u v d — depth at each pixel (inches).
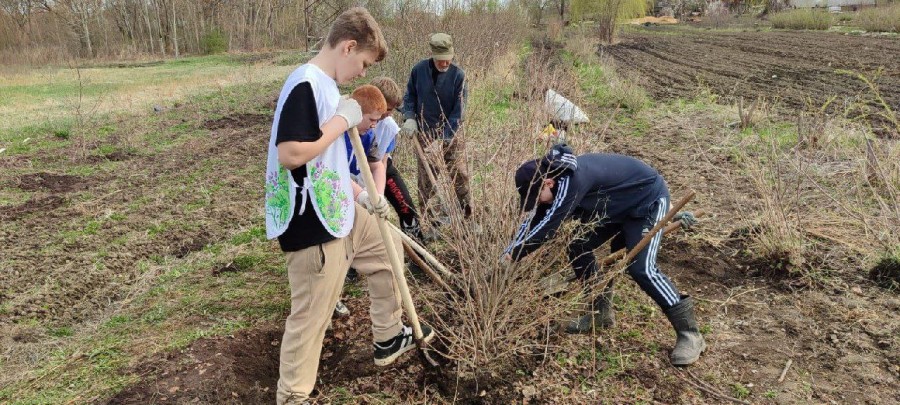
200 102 589.9
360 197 129.1
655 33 1608.0
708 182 274.7
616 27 1316.4
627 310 166.2
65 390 140.6
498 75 452.8
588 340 153.8
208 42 1521.9
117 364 149.3
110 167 356.8
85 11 1433.3
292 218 117.0
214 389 135.5
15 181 326.6
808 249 194.4
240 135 439.2
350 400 137.4
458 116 220.1
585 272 156.0
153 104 584.1
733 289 178.1
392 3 742.5
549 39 1393.9
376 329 140.4
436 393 139.6
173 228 247.6
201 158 372.8
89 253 225.5
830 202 229.9
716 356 147.7
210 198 287.7
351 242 128.9
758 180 218.4
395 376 144.3
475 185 176.7
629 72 671.1
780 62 745.6
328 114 112.7
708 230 215.9
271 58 1240.8
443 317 162.1
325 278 120.6
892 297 168.6
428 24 544.4
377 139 158.1
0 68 1000.9
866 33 1175.0
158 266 213.9
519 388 138.3
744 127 363.3
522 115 172.4
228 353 150.6
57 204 287.1
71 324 180.7
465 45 522.0
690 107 450.0
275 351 159.3
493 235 142.7
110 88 736.3
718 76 650.8
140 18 1604.3
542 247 139.8
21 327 176.1
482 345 139.9
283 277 196.5
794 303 169.0
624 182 144.0
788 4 2060.8
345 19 114.6
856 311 161.9
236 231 242.8
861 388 135.0
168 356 149.2
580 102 273.0
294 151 107.3
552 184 140.4
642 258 141.6
